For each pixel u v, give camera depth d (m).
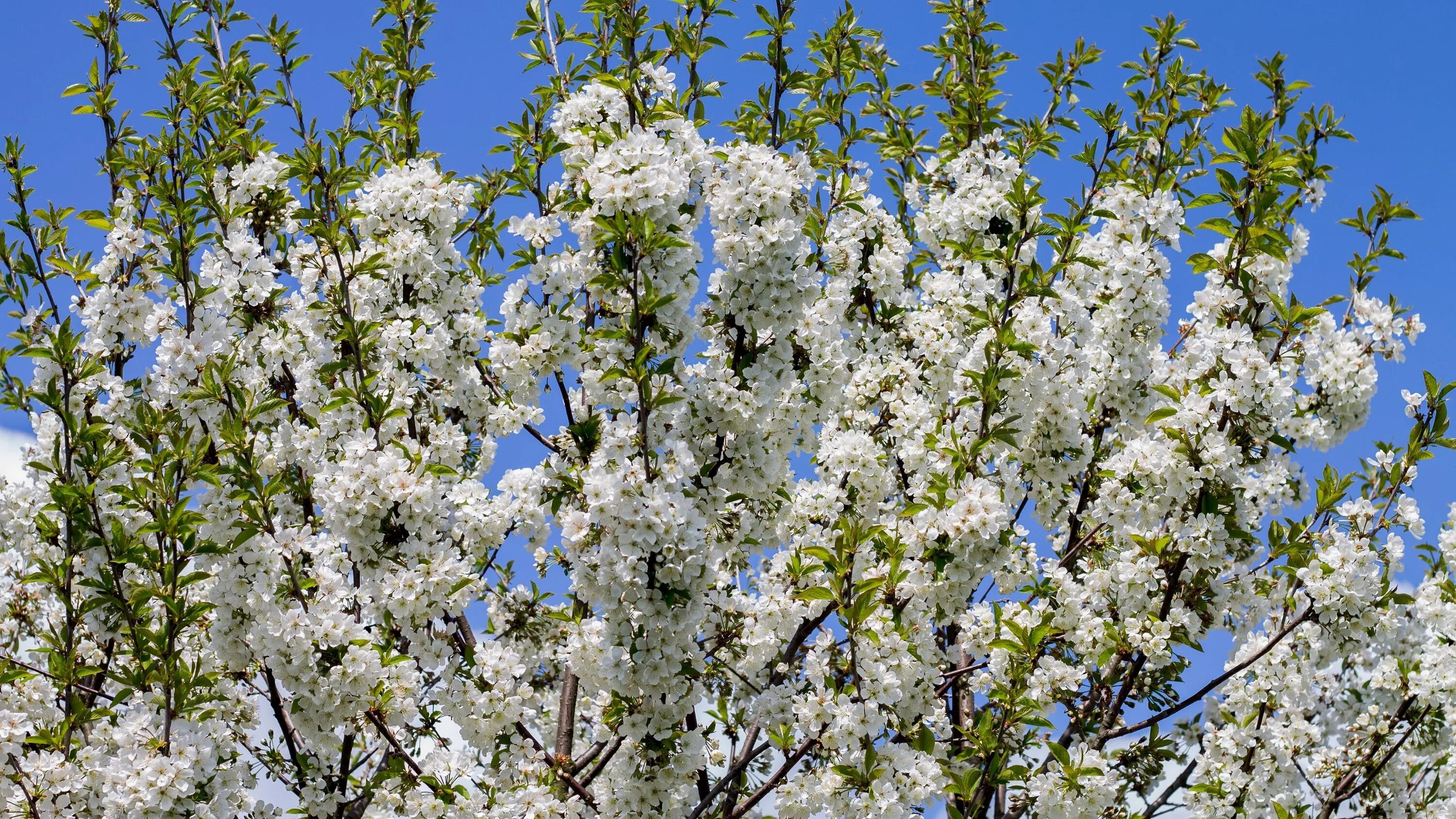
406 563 6.54
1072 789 6.90
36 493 8.54
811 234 7.61
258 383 7.62
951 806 6.21
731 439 6.45
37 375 7.44
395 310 7.81
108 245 7.50
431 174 7.80
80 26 8.80
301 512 7.43
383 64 10.00
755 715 7.29
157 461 6.43
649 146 6.13
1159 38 9.68
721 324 6.79
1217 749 8.80
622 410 6.64
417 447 6.51
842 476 7.76
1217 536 6.99
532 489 7.68
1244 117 7.50
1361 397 8.03
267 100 9.73
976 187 9.20
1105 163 9.27
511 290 7.51
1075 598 7.68
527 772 7.18
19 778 6.08
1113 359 8.24
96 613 7.34
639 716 6.17
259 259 7.51
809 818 6.76
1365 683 10.57
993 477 7.68
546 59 9.08
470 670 7.33
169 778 5.86
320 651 6.39
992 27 10.87
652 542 5.55
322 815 6.89
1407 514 7.58
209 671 7.48
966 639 7.66
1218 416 6.95
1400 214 8.24
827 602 7.21
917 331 8.55
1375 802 9.38
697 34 8.06
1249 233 7.41
